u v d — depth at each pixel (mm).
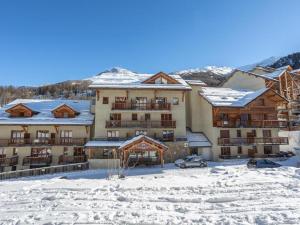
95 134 37438
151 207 10461
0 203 11492
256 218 8953
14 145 35344
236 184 13859
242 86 50438
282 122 41719
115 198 11828
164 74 40750
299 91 47969
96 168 33938
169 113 39719
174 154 37156
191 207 10359
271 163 27641
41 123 35812
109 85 38344
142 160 34531
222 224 8523
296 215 9102
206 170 27984
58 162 35938
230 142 38188
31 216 9516
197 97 44781
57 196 12156
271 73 49406
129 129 38062
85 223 8742
